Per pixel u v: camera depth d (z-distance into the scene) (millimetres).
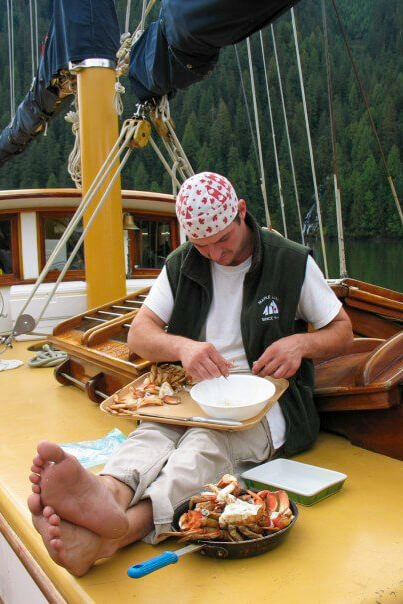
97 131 3473
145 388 1888
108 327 2520
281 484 1506
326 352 1726
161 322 1909
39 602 1362
